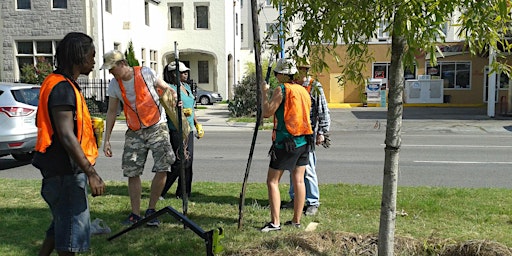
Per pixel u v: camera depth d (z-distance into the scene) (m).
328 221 5.86
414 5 3.27
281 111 5.33
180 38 34.72
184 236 5.31
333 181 8.87
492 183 8.67
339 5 3.55
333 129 19.06
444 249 4.61
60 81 3.57
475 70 30.36
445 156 12.06
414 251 4.66
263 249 4.70
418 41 3.39
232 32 36.44
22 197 7.09
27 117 10.40
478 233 5.33
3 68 25.41
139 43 30.53
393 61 3.83
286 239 4.83
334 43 3.92
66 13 24.92
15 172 10.13
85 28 24.75
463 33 3.90
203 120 22.38
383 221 4.05
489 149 13.37
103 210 6.39
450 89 30.73
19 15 25.16
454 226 5.61
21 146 10.28
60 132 3.49
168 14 34.59
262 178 9.19
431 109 28.28
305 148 5.42
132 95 5.77
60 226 3.68
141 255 4.77
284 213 6.27
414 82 30.62
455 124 20.16
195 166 10.59
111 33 26.30
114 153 12.57
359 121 21.67
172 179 7.02
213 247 3.99
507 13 3.62
